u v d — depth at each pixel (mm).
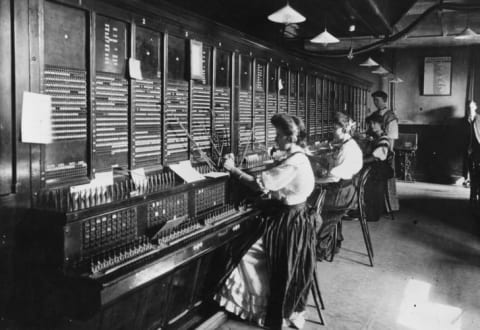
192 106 3439
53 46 2229
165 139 3135
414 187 9977
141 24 2818
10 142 2020
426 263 4797
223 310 3430
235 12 5266
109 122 2629
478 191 6824
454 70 10516
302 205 3264
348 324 3369
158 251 2365
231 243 3420
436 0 7543
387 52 10938
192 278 3232
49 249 2023
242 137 4281
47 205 2137
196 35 3424
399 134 10812
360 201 4730
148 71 2951
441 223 6586
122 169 2750
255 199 3646
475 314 3545
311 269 3234
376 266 4688
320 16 6793
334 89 7637
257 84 4582
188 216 2957
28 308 2086
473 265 4738
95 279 1931
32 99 2076
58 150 2291
